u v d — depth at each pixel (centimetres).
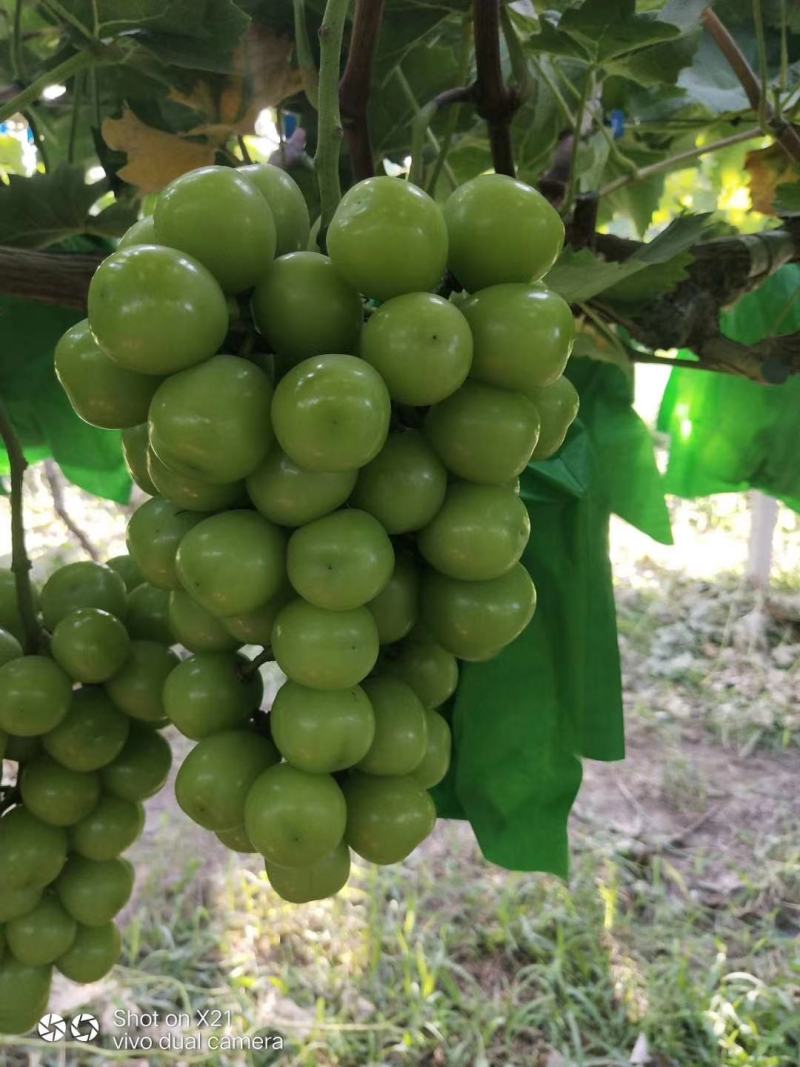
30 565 31
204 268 19
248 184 20
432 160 45
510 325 20
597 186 53
